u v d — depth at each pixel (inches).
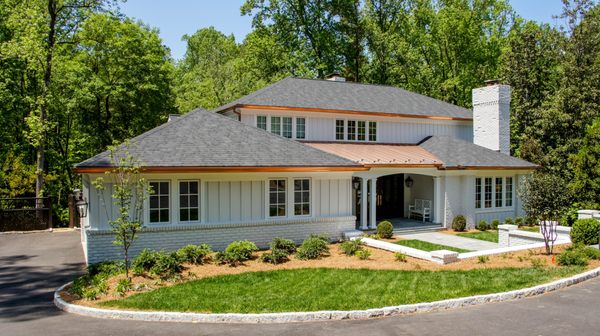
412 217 1026.1
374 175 852.6
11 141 1261.1
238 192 697.6
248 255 609.3
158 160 629.6
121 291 462.0
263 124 943.0
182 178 660.1
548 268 542.3
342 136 1024.9
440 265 571.5
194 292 461.4
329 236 762.2
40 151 1123.9
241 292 460.4
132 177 623.2
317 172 753.0
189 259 583.8
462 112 1203.9
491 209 1002.7
